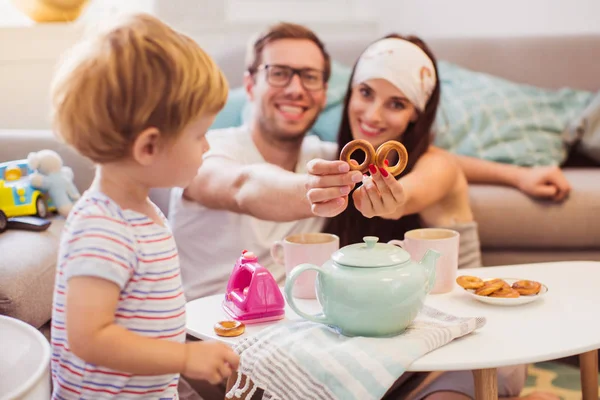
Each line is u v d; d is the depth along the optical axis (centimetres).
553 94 235
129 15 79
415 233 125
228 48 250
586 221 188
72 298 73
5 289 113
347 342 94
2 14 226
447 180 162
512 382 140
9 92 209
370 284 95
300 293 118
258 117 164
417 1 316
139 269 78
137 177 80
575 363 180
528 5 287
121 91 73
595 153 216
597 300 114
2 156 166
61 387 82
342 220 155
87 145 76
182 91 75
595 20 266
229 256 155
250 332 104
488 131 220
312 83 162
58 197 150
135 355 74
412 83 160
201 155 82
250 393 94
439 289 120
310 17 313
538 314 108
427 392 133
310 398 91
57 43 211
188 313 113
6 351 88
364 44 255
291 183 127
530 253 193
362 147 105
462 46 255
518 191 194
